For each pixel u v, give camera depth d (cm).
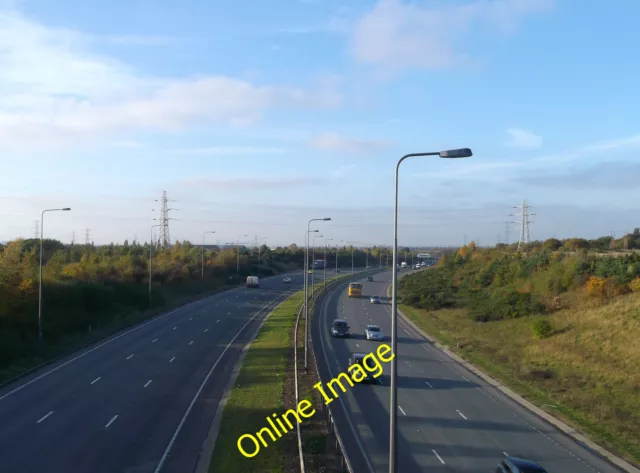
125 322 5847
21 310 4641
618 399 3222
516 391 3372
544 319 5397
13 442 2214
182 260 11044
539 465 1947
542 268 7475
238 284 11619
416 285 9550
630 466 2169
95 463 2005
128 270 8038
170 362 4022
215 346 4734
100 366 3825
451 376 3825
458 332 5809
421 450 2222
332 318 6806
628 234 9862
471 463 2088
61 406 2791
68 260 8469
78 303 5631
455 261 11669
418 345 5128
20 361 3800
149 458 2081
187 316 6619
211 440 2312
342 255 19600
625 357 4103
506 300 6562
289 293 9844
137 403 2886
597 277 6128
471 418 2766
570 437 2516
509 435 2495
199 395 3092
